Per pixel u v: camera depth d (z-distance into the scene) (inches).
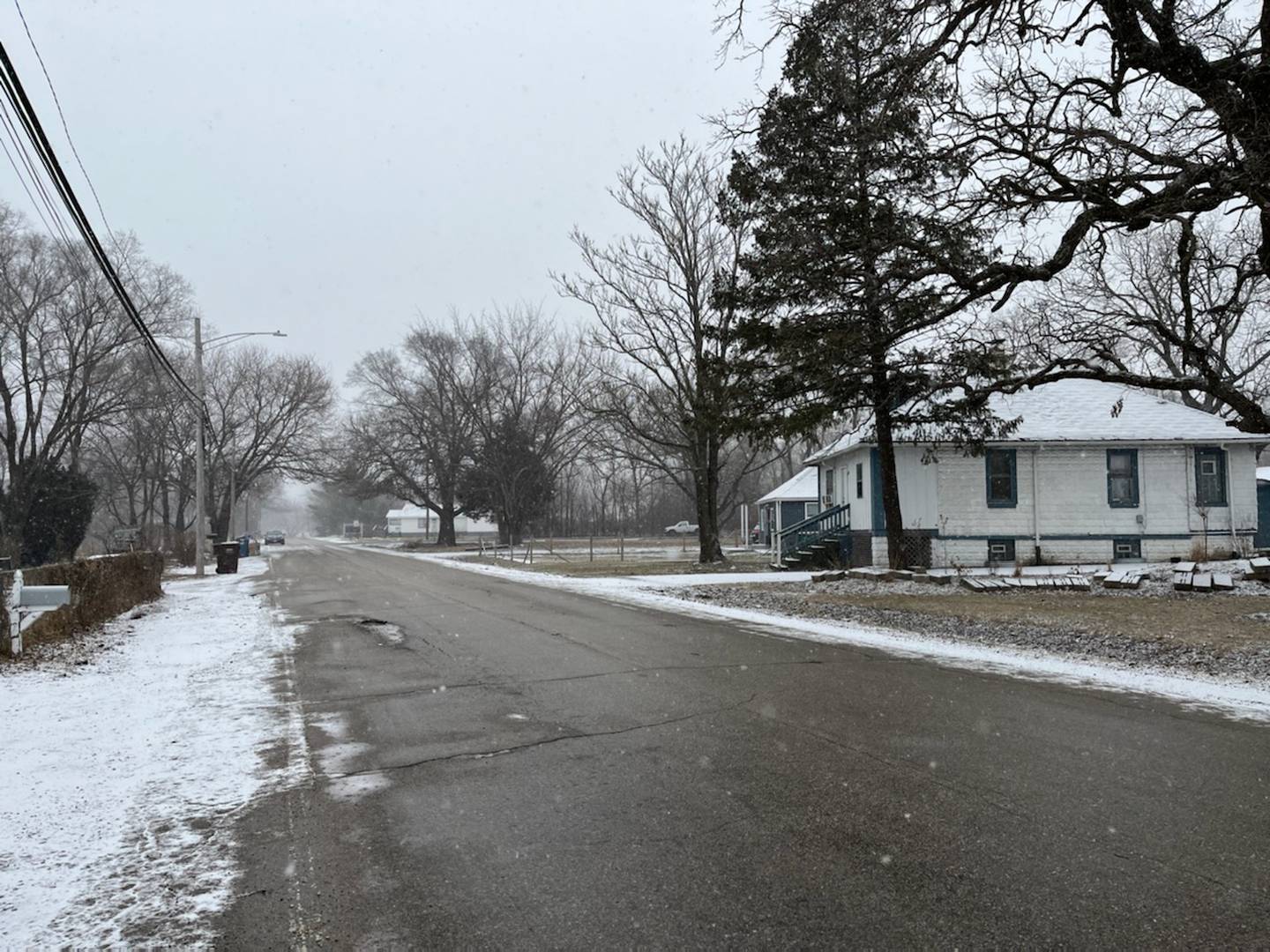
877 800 207.9
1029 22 431.5
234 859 177.5
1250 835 184.2
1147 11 403.9
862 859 172.2
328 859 176.2
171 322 1747.0
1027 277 494.0
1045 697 331.6
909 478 997.8
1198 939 138.9
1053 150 463.8
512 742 265.0
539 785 221.8
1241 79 403.9
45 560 1750.7
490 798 212.8
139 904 156.7
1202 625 510.9
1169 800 207.9
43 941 143.0
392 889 161.5
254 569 1439.5
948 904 152.1
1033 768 235.1
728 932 142.6
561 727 282.8
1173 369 1072.8
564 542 2655.0
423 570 1288.1
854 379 754.8
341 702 328.8
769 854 175.2
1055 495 999.6
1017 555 991.6
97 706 322.3
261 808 207.6
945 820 194.5
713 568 1151.6
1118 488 1002.7
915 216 561.0
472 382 2477.9
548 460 2450.8
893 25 455.8
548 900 155.6
